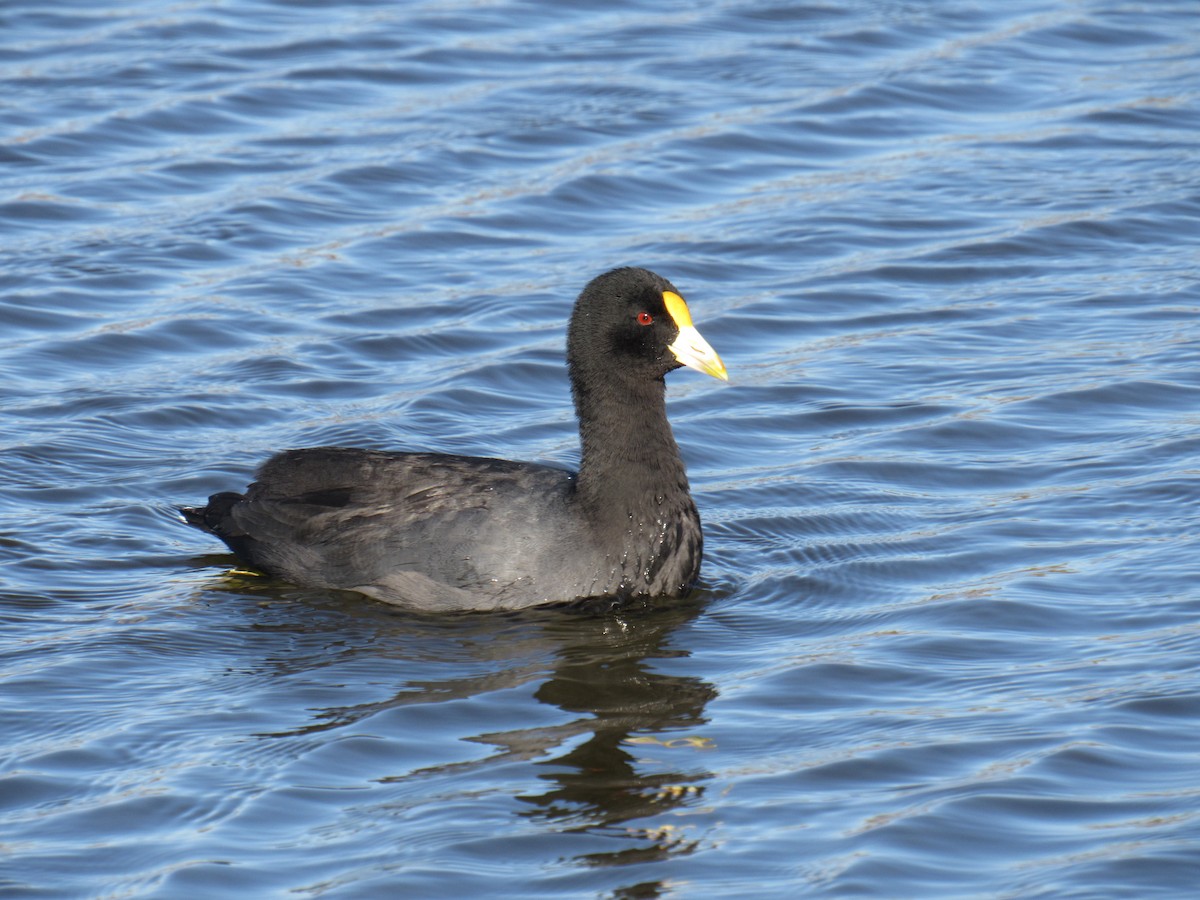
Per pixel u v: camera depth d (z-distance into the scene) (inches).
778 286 778.8
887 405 664.4
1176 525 548.1
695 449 633.6
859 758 410.0
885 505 580.4
